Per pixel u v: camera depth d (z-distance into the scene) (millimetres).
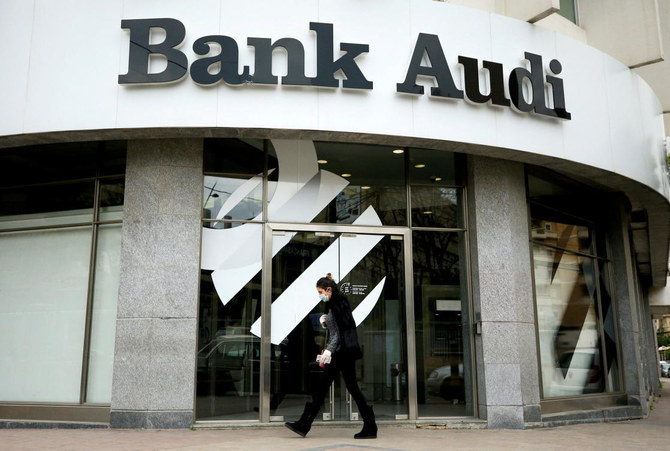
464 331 9016
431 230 9156
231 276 8391
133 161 8367
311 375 8383
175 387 7809
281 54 7898
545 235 10414
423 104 8242
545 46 9266
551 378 10031
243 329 8312
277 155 8805
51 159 9156
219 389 8086
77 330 8656
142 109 7711
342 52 8055
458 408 8789
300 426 6957
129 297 8000
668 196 12391
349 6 8195
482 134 8477
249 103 7758
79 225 8852
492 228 9141
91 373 8438
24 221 9172
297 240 8680
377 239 8961
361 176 9039
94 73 7824
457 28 8609
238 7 7949
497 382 8664
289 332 8430
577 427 9188
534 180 10195
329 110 7902
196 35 7867
